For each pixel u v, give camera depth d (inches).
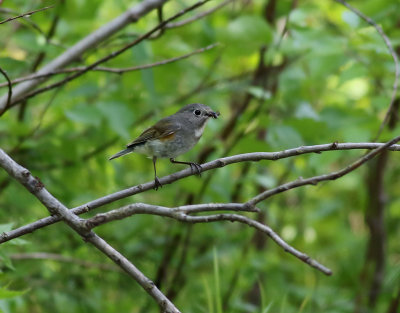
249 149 411.8
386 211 626.8
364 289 526.3
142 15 371.6
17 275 405.1
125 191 235.9
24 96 320.8
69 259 395.9
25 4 362.6
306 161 458.9
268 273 522.3
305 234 638.5
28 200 431.2
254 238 588.7
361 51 385.7
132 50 381.7
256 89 421.4
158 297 198.1
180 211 208.1
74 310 431.8
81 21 454.9
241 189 521.0
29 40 404.2
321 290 525.0
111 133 468.1
